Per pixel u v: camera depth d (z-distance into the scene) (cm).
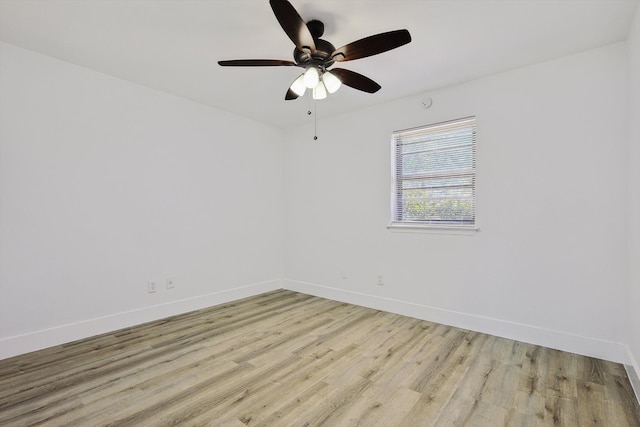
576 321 253
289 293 444
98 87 290
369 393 197
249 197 425
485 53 253
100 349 258
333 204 412
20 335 248
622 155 236
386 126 363
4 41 240
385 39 180
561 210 260
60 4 195
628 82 228
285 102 364
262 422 170
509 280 284
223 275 394
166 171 339
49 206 263
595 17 206
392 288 359
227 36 230
